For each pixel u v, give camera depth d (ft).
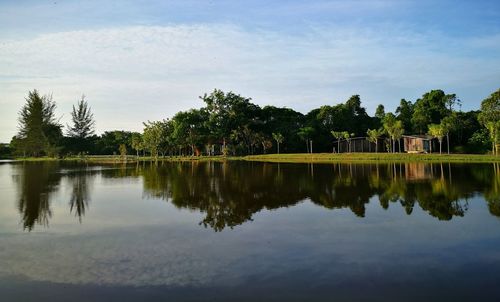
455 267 31.27
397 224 46.93
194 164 196.65
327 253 35.37
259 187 85.97
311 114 347.97
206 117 315.37
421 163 160.86
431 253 35.06
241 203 64.39
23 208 61.77
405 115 348.18
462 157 180.34
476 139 247.70
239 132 307.17
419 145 258.78
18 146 367.04
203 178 110.01
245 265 32.22
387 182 90.99
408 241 39.17
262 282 28.45
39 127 361.71
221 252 36.06
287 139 313.32
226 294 26.37
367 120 345.31
